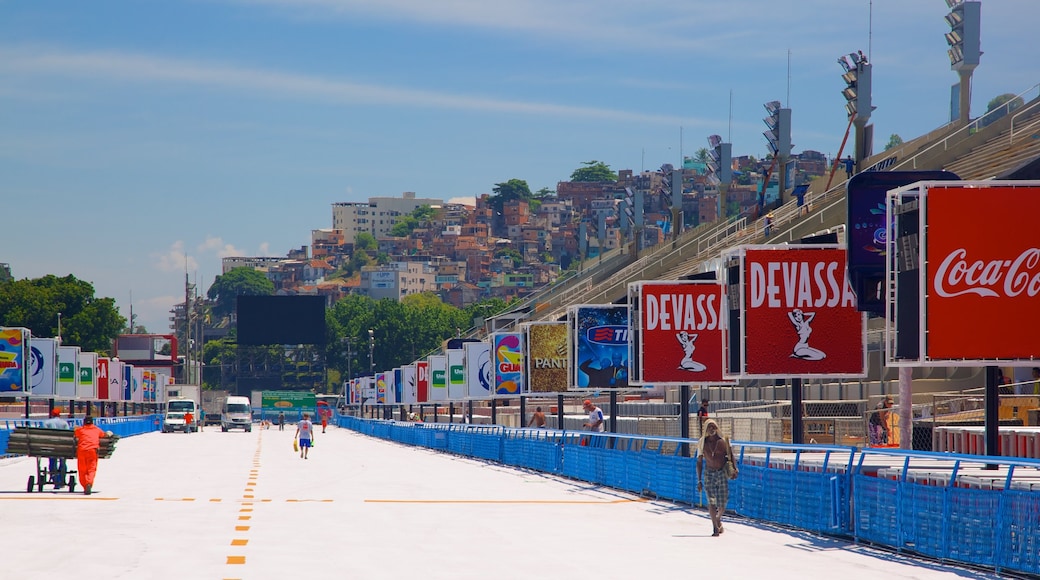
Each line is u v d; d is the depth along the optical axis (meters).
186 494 41.59
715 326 48.19
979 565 21.97
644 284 48.12
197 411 177.12
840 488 27.38
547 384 69.69
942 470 25.64
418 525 30.86
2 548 25.17
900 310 28.53
